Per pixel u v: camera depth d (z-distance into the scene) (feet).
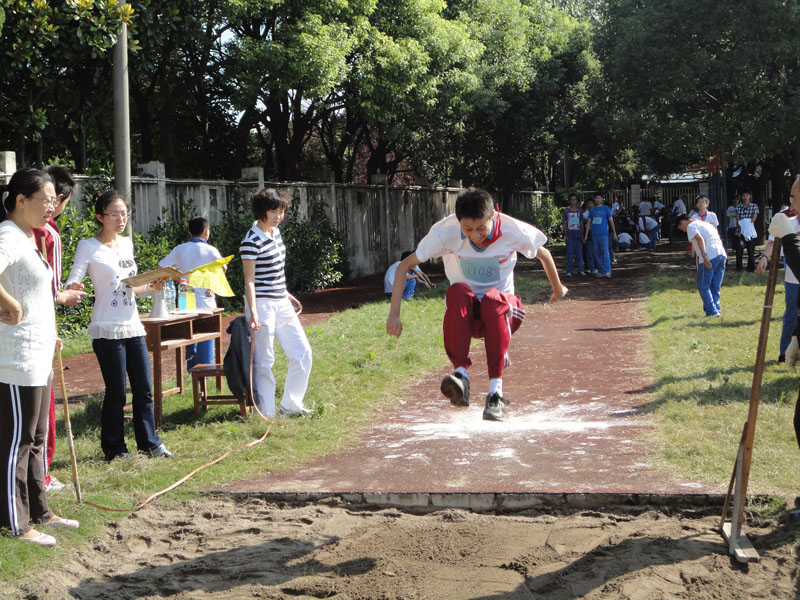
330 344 35.91
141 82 64.08
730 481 15.61
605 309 47.96
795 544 14.21
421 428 23.45
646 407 24.08
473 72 76.43
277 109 73.15
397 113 66.90
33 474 15.74
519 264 87.51
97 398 26.02
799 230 25.99
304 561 14.69
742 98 70.03
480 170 95.81
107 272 20.04
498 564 14.23
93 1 39.17
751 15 66.18
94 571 14.61
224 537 15.96
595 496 16.66
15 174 15.31
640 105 76.28
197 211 55.31
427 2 66.59
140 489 18.30
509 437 21.91
